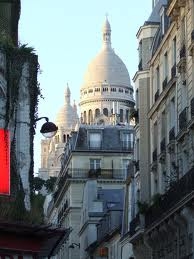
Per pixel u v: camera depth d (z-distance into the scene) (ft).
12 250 92.84
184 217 147.02
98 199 314.35
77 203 359.46
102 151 367.45
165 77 182.80
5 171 99.45
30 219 96.99
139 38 209.46
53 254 117.29
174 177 165.89
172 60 175.11
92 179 341.82
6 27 111.65
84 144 371.15
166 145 179.73
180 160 164.04
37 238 95.40
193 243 142.92
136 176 212.84
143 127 203.92
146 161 202.18
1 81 103.86
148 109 202.69
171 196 154.10
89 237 306.96
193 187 136.67
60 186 386.93
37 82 108.17
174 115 174.40
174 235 160.25
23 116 105.91
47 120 101.81
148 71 203.72
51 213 436.76
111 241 257.96
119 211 257.34
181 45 164.14
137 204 195.83
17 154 104.63
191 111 152.76
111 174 361.71
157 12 210.59
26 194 104.27
